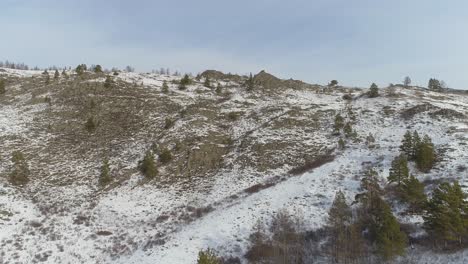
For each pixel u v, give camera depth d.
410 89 92.06
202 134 61.91
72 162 52.38
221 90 90.12
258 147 57.75
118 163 53.12
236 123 69.00
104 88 78.69
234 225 38.22
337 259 31.70
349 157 51.59
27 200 42.34
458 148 47.66
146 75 100.75
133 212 43.06
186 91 86.88
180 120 67.00
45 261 33.38
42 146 55.03
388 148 52.34
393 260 30.50
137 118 67.75
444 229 30.02
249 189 47.19
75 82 80.19
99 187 47.50
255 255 33.34
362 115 68.44
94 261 34.53
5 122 61.78
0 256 32.66
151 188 48.59
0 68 93.12
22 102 71.38
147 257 34.12
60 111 66.94
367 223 34.69
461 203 30.75
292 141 59.56
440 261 29.77
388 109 69.56
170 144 58.59
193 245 35.50
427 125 58.88
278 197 43.28
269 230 36.78
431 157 44.34
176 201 45.94
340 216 34.69
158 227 40.44
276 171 51.59
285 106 77.06
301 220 37.50
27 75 89.25
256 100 83.38
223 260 33.12
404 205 37.72
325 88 97.88
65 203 43.03
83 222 40.06
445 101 77.06
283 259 32.41
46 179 47.34
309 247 34.12
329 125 65.44
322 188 43.75
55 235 37.09
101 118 66.25
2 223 36.94
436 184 40.19
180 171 52.88
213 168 54.28
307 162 52.88
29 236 36.16
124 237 38.47
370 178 39.72
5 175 45.94
